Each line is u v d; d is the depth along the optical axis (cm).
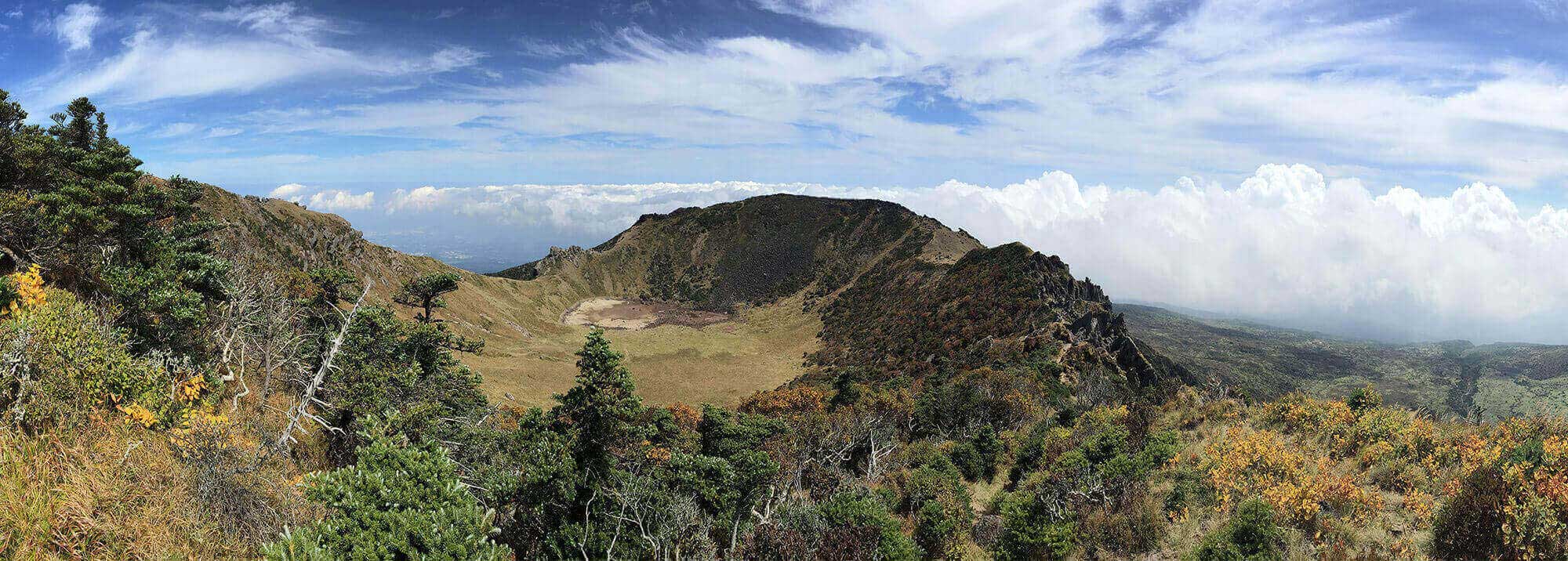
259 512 1002
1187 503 1379
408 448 1064
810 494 2214
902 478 2155
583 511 1620
